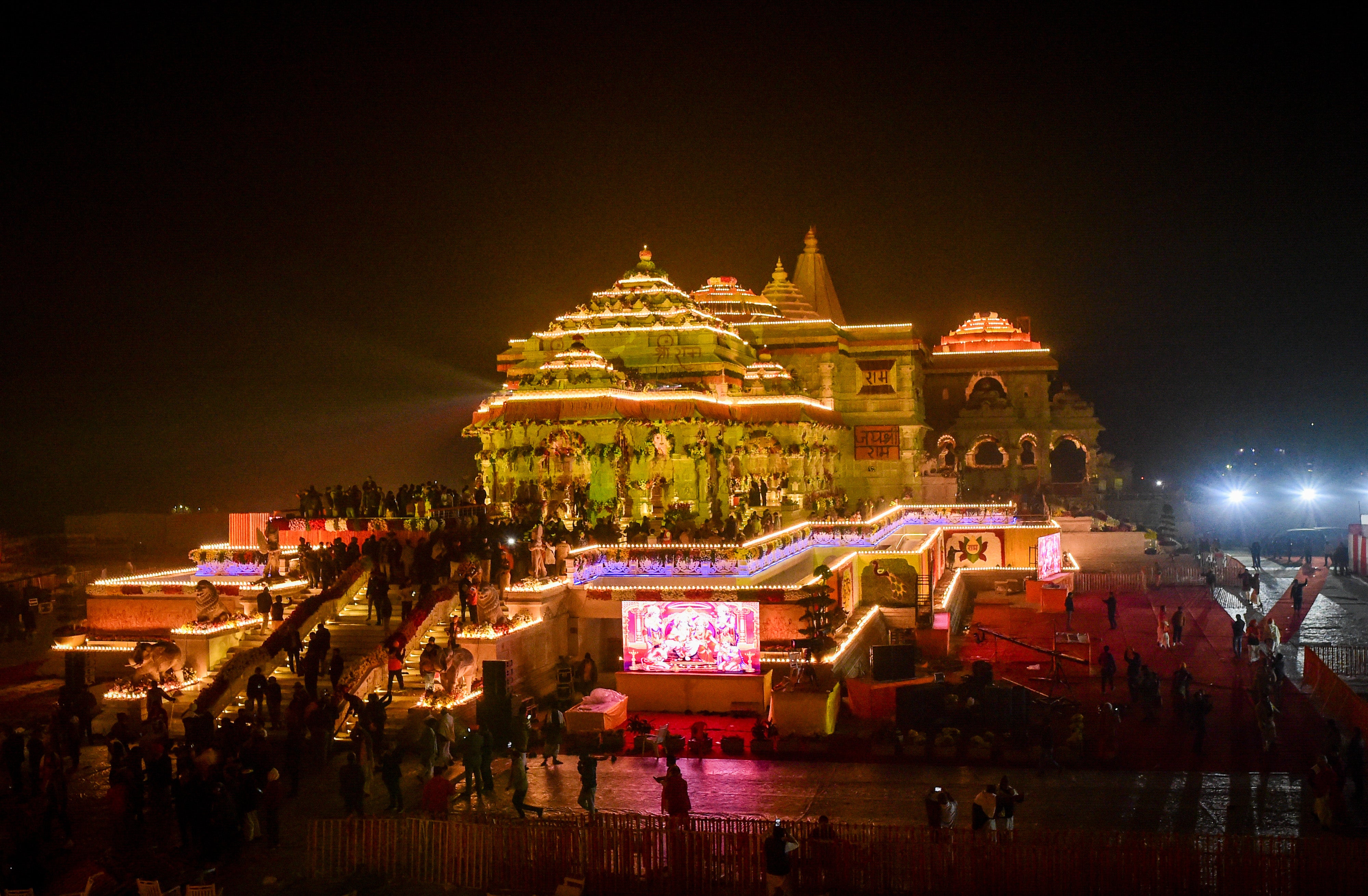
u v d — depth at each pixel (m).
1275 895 20.23
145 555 69.06
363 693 32.03
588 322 60.53
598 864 22.03
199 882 21.78
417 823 22.66
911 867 21.38
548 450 53.34
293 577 42.12
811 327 71.56
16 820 22.47
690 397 54.47
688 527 46.97
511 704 30.12
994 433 84.62
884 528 57.22
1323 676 36.47
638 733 31.77
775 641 38.03
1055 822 25.11
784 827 21.80
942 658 44.84
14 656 44.72
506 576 37.03
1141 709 35.78
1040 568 60.50
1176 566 63.09
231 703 32.81
